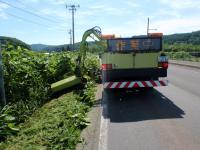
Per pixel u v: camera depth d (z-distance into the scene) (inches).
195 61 1246.9
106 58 405.4
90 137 244.5
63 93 488.7
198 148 213.8
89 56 919.0
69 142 222.1
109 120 302.4
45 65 494.9
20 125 293.1
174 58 1566.2
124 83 406.0
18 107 323.0
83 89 485.4
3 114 270.8
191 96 421.4
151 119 300.2
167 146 220.4
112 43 404.2
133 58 402.9
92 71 603.8
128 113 331.6
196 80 597.9
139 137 243.9
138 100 407.5
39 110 359.9
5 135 254.5
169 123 282.5
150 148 217.8
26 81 379.9
